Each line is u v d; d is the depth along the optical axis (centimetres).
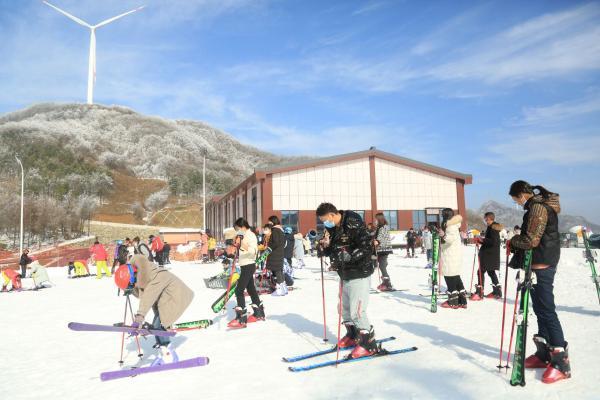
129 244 2275
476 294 845
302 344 562
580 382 384
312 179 2947
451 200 3203
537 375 409
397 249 2969
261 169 2825
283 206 2873
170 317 497
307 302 902
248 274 697
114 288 1462
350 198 3002
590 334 546
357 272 490
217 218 4928
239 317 686
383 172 3088
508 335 555
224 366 484
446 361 458
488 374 414
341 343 536
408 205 3105
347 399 370
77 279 1955
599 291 711
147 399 395
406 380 407
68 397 415
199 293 1137
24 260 2127
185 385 428
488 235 848
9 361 561
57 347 628
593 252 723
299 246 1781
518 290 411
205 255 2656
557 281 1090
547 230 404
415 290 1010
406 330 605
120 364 505
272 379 430
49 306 1067
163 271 504
